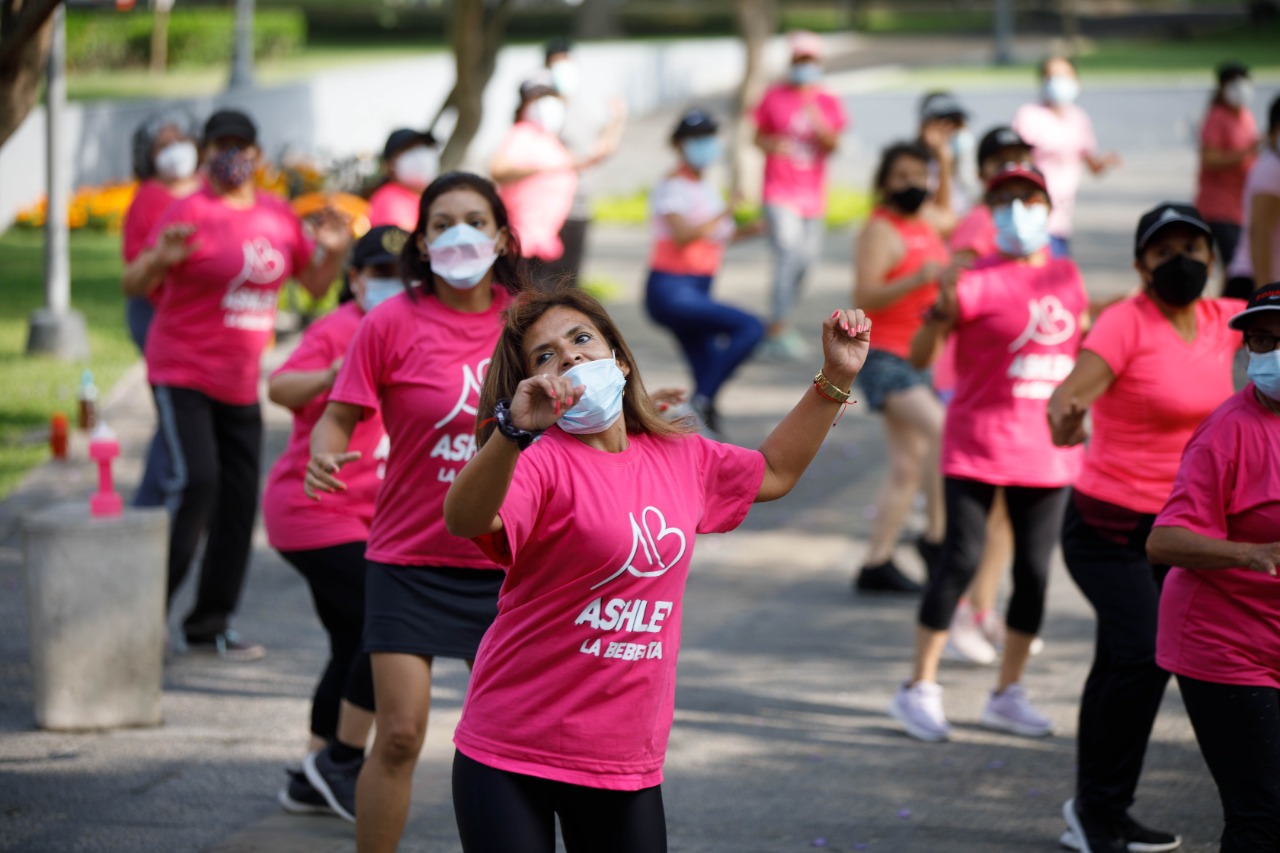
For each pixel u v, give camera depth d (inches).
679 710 438.9
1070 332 404.2
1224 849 286.8
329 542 361.1
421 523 314.8
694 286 706.8
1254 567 271.4
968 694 450.3
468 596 315.3
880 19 4335.6
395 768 313.1
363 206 938.7
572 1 3836.1
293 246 480.4
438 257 312.5
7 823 360.8
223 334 466.0
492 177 744.3
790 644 496.7
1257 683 284.2
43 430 717.9
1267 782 283.3
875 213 513.3
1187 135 1911.9
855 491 683.4
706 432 706.2
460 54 818.8
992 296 400.8
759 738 417.4
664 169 1760.6
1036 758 402.9
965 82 2434.8
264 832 358.3
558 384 216.1
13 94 407.5
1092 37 3585.1
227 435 475.8
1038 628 417.1
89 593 415.8
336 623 370.3
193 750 409.4
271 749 410.9
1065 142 781.3
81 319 871.7
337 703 370.6
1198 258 336.2
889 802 374.3
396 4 3983.8
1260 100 2000.5
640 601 237.9
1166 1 4722.0
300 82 1769.2
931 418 519.8
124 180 1407.5
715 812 369.1
